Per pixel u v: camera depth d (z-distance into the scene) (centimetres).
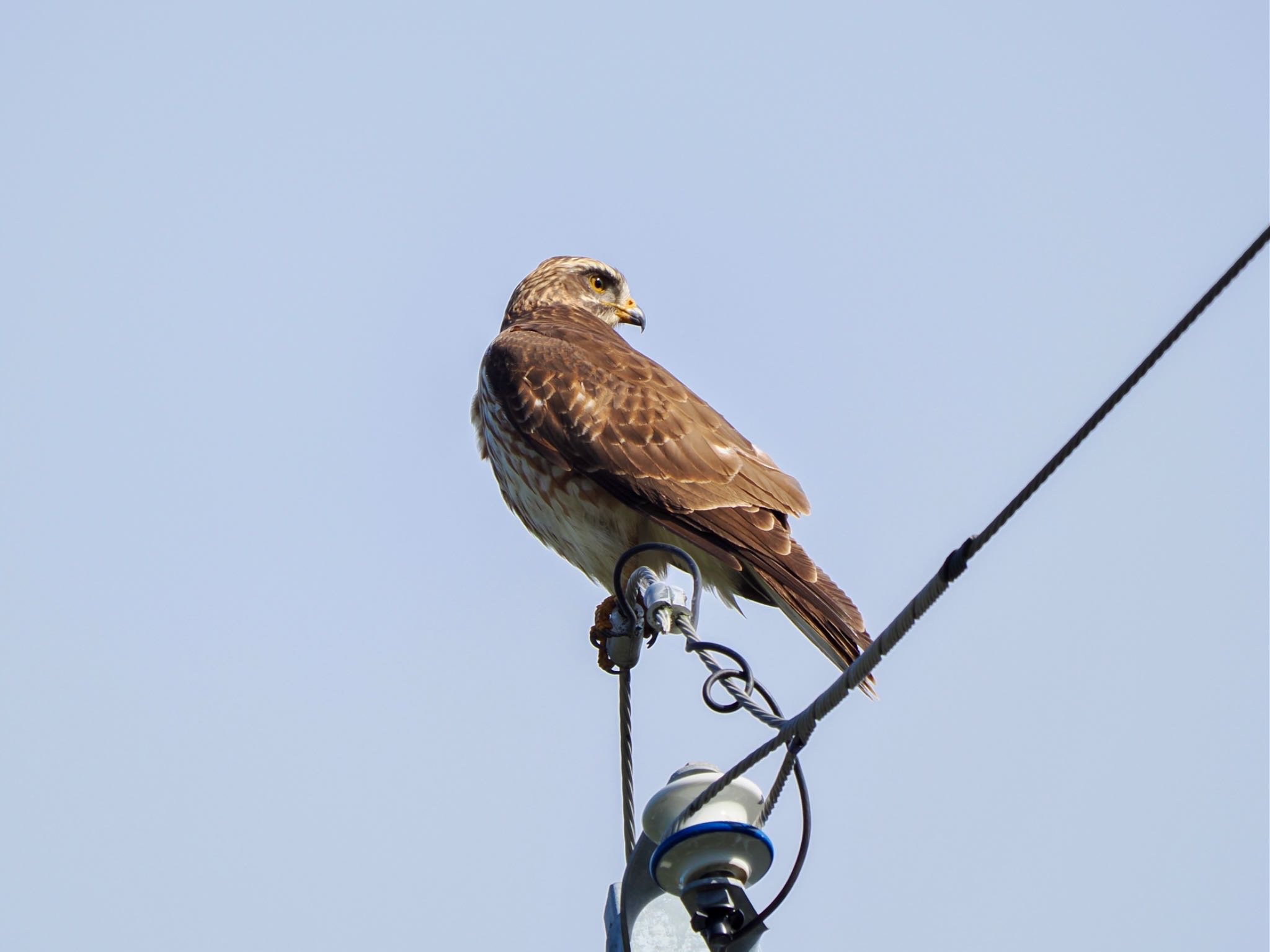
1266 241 499
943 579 602
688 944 785
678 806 750
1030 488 579
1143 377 549
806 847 740
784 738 693
